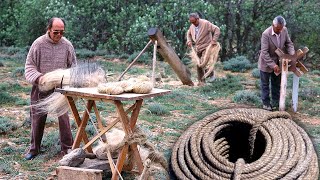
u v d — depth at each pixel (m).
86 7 20.31
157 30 9.46
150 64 16.31
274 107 8.71
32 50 5.32
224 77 13.62
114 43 19.56
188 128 2.08
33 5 21.50
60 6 20.08
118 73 13.96
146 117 8.48
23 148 6.42
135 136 4.33
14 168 5.63
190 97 10.78
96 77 4.68
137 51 18.86
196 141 1.96
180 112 9.27
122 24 19.77
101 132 4.59
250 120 2.02
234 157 2.11
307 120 8.78
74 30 20.44
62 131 5.77
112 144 4.64
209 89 11.63
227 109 2.14
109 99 4.13
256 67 15.28
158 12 18.70
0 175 5.42
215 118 2.08
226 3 20.23
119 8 20.28
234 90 11.70
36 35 22.09
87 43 20.38
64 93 4.43
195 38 12.17
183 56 18.36
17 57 17.48
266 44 8.48
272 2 20.48
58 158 5.96
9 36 23.09
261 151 2.06
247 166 1.82
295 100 9.28
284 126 1.99
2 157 6.03
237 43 21.14
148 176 4.01
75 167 4.57
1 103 9.56
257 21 20.95
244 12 20.67
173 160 1.93
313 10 21.14
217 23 19.69
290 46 8.60
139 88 4.26
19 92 11.12
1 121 7.64
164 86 12.01
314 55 22.62
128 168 4.75
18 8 23.14
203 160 1.88
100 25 20.50
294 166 1.80
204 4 18.67
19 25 22.84
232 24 20.45
